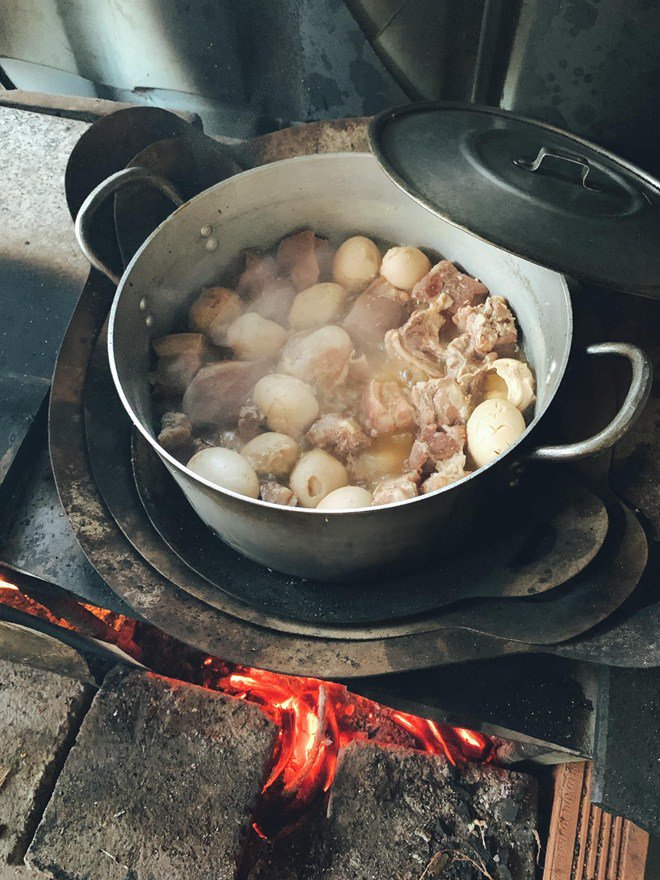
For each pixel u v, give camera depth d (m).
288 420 0.65
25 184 0.85
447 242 0.74
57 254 0.80
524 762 0.71
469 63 0.76
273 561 0.59
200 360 0.68
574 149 0.65
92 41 0.89
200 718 0.70
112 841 0.66
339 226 0.77
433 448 0.63
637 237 0.56
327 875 0.65
